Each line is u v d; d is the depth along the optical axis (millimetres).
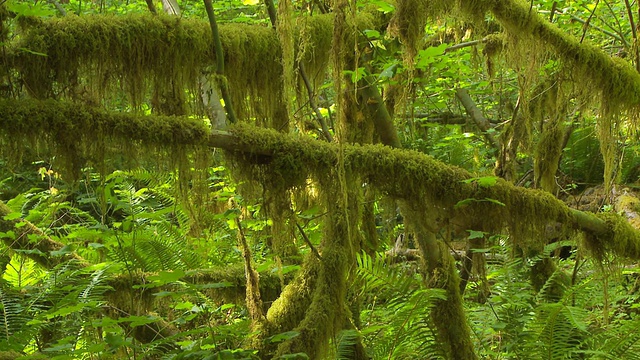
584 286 3371
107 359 3150
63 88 2607
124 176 3664
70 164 2484
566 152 6781
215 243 3736
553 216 3113
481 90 5176
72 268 3381
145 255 3258
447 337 3082
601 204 5883
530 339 3330
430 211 2941
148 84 2793
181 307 2895
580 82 3775
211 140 2605
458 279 3158
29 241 3371
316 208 2941
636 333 3322
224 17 5484
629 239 3324
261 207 2803
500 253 3895
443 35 4789
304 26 2934
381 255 3551
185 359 2650
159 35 2742
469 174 2971
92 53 2621
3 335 2629
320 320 2773
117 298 3312
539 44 3639
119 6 5496
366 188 3342
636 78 3777
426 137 6113
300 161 2711
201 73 2920
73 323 3115
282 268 3037
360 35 3361
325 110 4430
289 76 2686
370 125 3508
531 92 4301
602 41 5855
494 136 5430
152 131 2523
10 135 2379
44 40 2535
